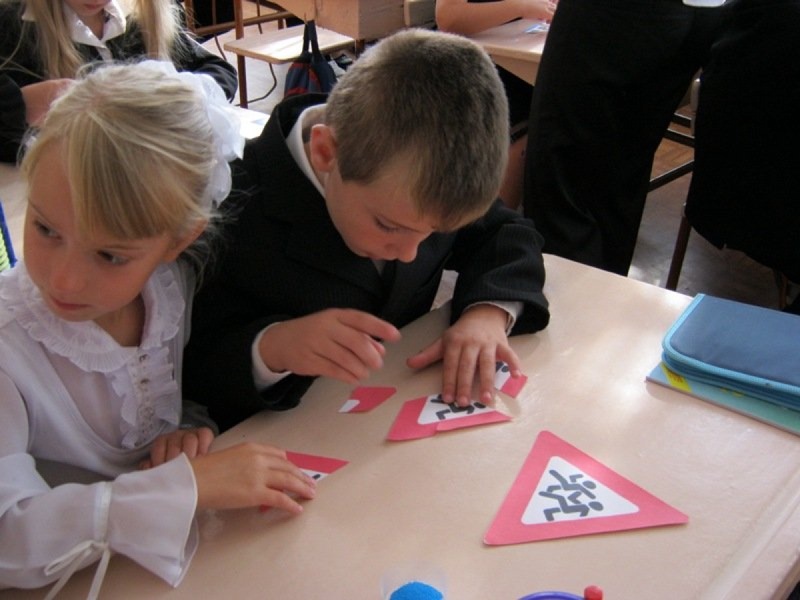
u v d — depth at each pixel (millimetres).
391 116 796
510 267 1046
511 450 794
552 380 900
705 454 792
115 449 823
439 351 946
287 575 655
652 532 697
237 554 674
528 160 2078
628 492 740
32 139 709
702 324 962
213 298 948
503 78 2443
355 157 813
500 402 863
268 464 734
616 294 1071
